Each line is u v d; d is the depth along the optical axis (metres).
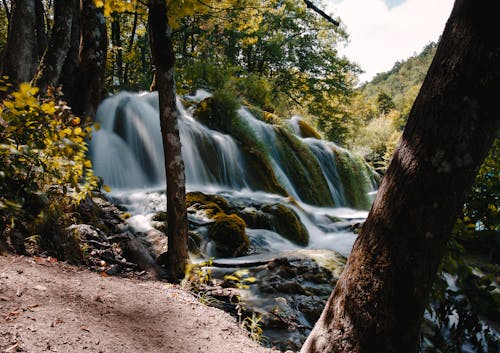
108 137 10.88
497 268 5.22
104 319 2.85
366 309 2.10
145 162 11.28
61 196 5.17
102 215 6.39
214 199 8.69
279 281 5.23
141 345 2.65
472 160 1.93
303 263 5.98
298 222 9.88
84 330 2.56
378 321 2.07
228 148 12.88
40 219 4.22
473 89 1.87
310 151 16.69
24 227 4.11
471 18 1.87
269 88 20.77
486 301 3.63
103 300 3.17
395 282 2.03
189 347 2.85
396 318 2.05
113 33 22.59
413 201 1.98
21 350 2.10
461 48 1.89
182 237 5.06
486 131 1.91
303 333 4.23
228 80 18.67
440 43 2.01
